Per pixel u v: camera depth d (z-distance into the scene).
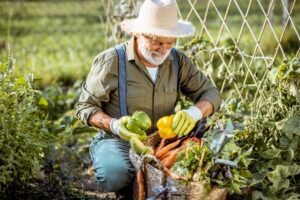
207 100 3.45
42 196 3.48
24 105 3.42
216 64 5.65
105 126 3.23
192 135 3.32
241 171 2.99
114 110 3.38
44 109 4.35
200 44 4.17
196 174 2.88
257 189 3.26
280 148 3.45
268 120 3.59
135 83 3.32
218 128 3.25
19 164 3.10
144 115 3.11
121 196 3.37
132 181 3.25
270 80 3.59
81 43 9.30
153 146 3.26
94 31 10.80
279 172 3.19
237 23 10.36
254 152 3.44
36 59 7.58
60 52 8.38
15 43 9.09
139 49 3.26
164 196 2.82
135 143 3.02
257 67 4.21
